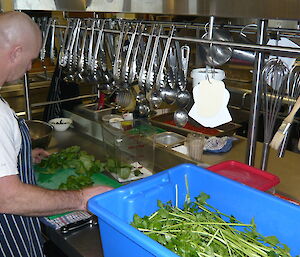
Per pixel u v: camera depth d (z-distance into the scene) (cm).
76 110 226
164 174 97
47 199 106
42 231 128
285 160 160
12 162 105
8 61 110
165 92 115
